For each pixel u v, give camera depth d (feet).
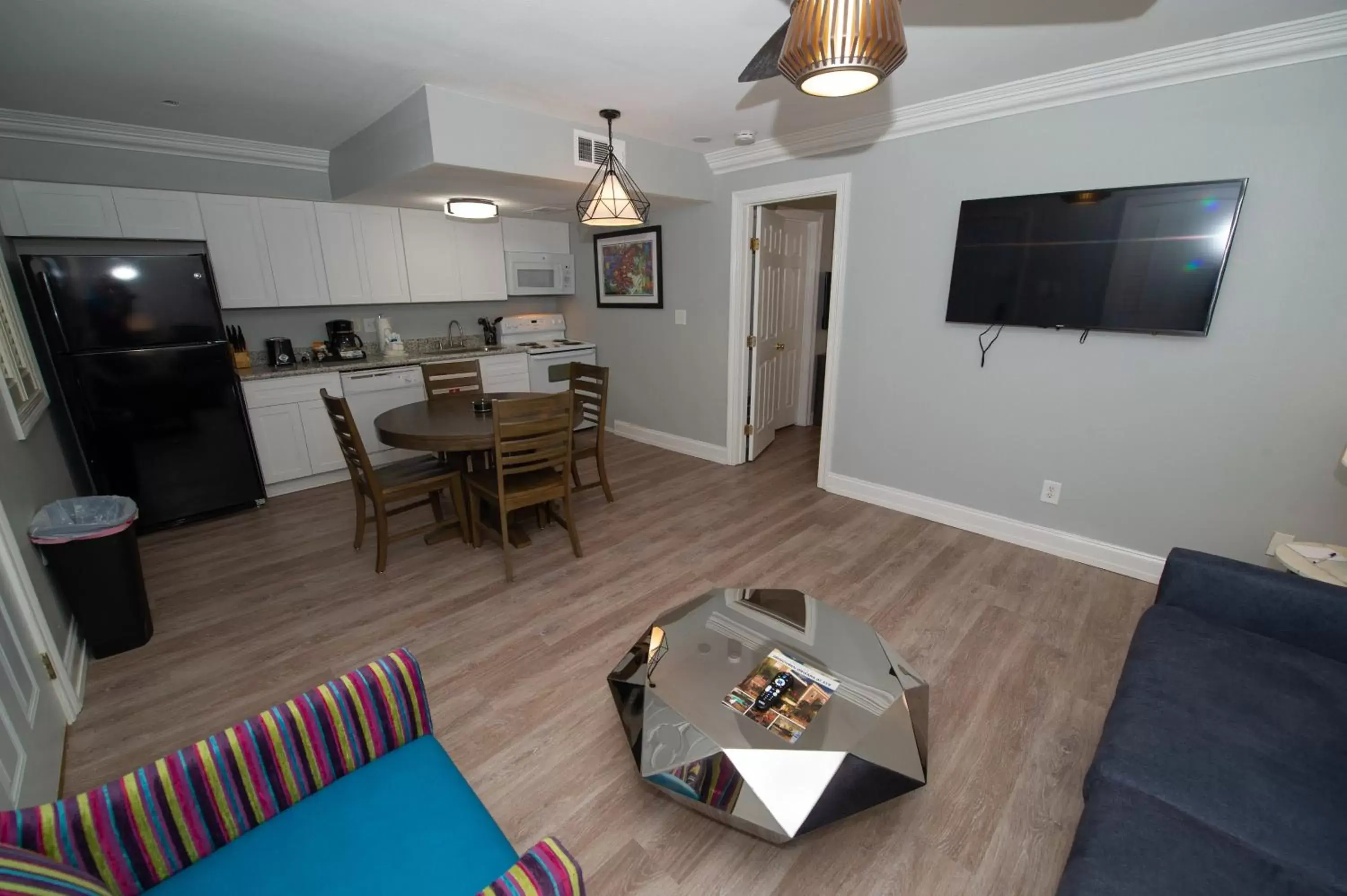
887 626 7.66
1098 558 9.20
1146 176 7.85
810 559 9.57
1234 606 5.34
